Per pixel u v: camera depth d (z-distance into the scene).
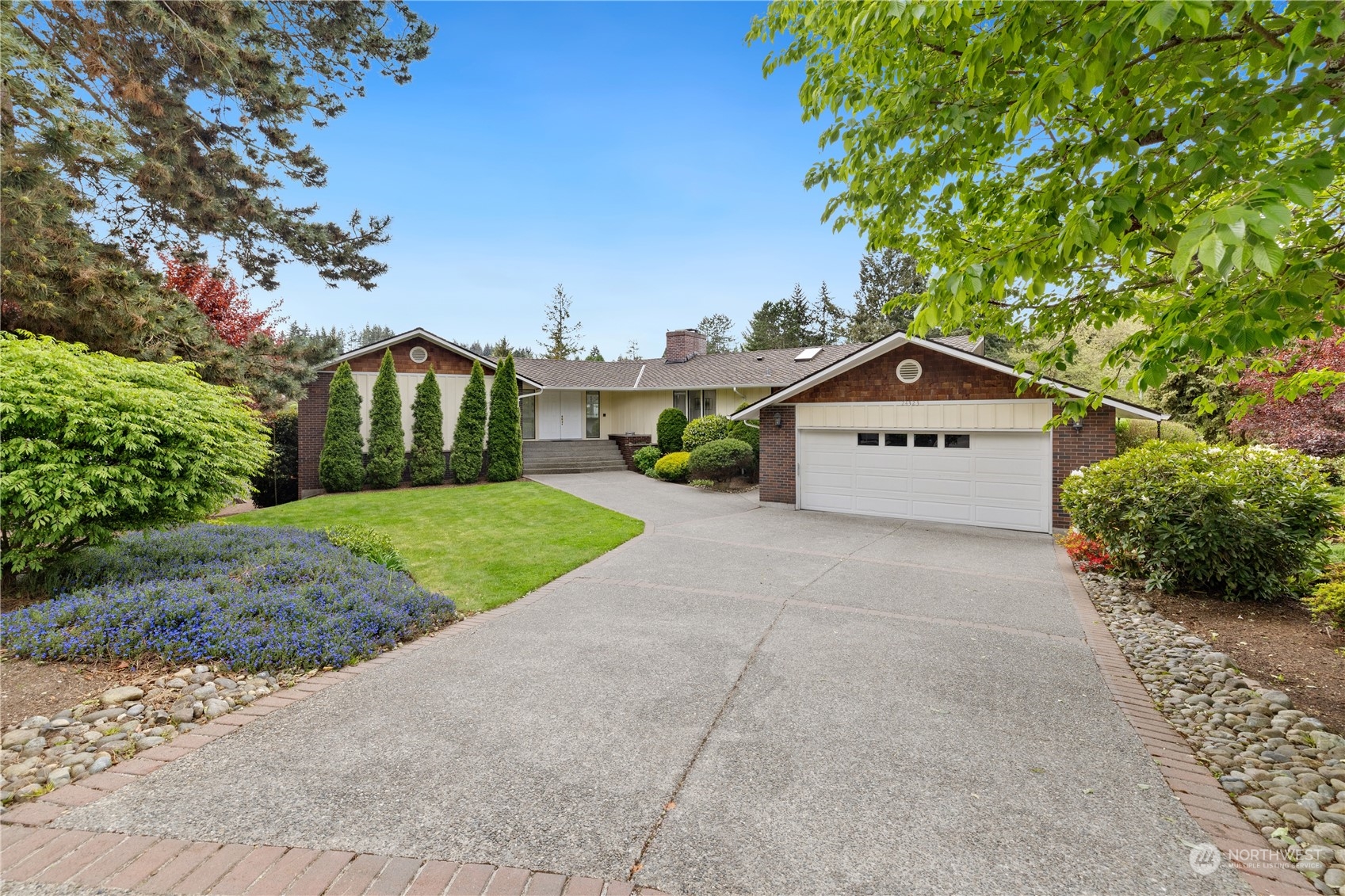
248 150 9.70
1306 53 2.16
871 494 12.54
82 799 2.89
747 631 5.53
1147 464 7.06
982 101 3.23
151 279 9.20
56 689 3.94
